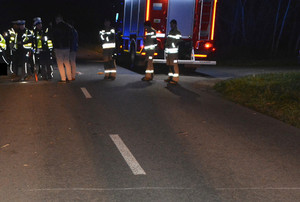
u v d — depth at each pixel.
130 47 17.06
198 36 15.76
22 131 6.60
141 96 10.39
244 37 37.97
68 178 4.60
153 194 4.21
